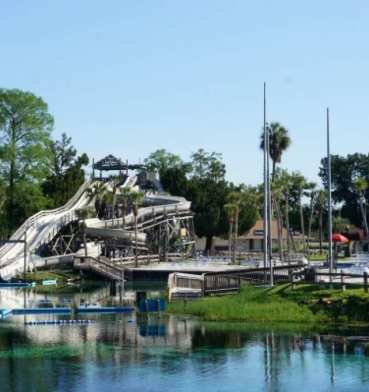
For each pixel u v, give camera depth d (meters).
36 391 37.12
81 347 48.34
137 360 44.16
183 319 60.66
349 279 68.56
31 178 133.12
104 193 140.25
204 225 170.62
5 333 54.34
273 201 151.12
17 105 131.75
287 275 76.75
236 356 45.06
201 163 190.62
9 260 110.38
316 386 38.06
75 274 111.00
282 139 114.62
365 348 46.81
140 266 116.38
